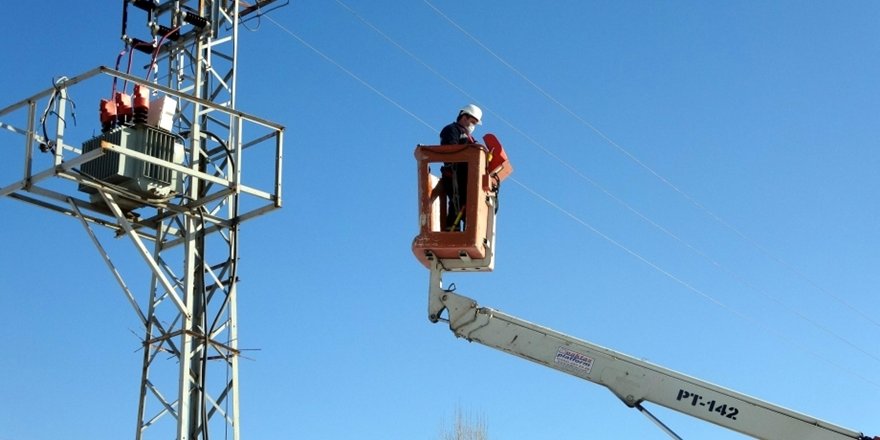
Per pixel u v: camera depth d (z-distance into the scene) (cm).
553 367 1301
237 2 1938
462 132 1355
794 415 1280
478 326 1300
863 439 1261
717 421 1287
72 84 1650
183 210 1772
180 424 1673
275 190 1767
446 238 1265
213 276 1786
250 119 1766
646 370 1299
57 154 1641
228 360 1748
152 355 1741
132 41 1877
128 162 1700
